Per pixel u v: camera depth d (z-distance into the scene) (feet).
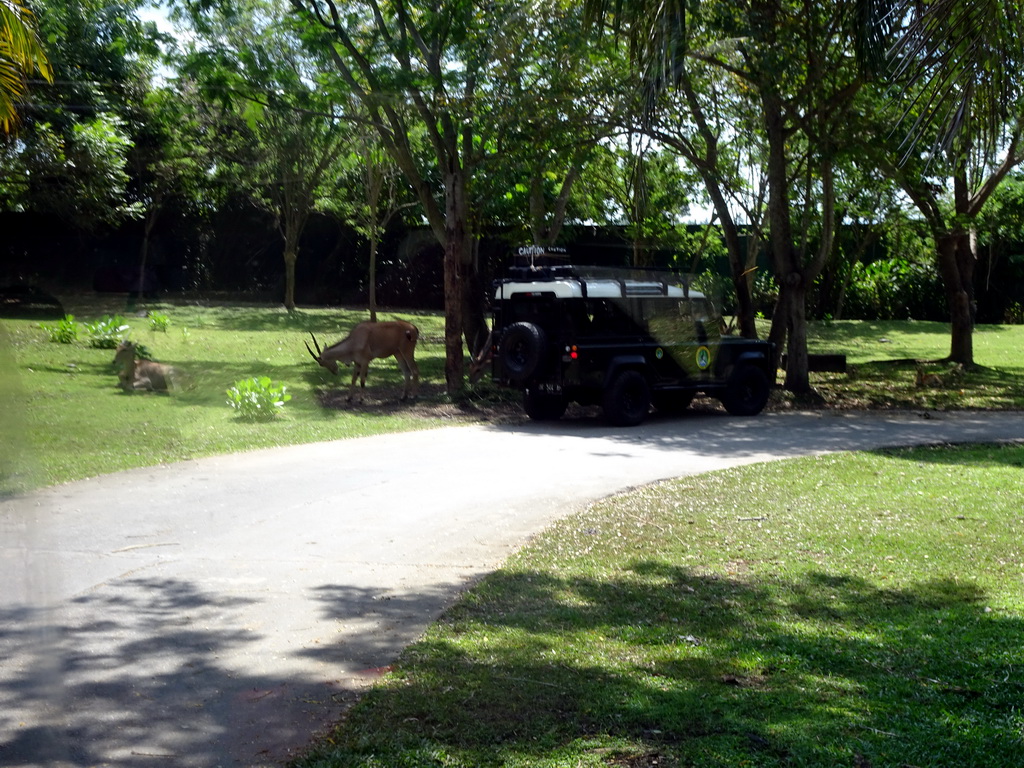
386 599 17.34
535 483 28.89
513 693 13.00
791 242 57.31
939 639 15.38
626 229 73.92
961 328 74.95
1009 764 11.03
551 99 46.19
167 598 16.42
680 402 49.67
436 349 57.67
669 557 20.52
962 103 20.77
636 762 10.95
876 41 24.73
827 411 51.31
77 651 13.92
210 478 23.85
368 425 37.93
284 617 16.03
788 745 11.41
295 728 11.85
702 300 47.09
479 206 52.85
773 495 27.50
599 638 15.37
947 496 27.35
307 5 36.50
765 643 15.16
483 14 44.70
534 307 44.16
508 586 18.24
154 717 11.96
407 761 10.94
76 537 18.47
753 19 46.88
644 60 30.73
